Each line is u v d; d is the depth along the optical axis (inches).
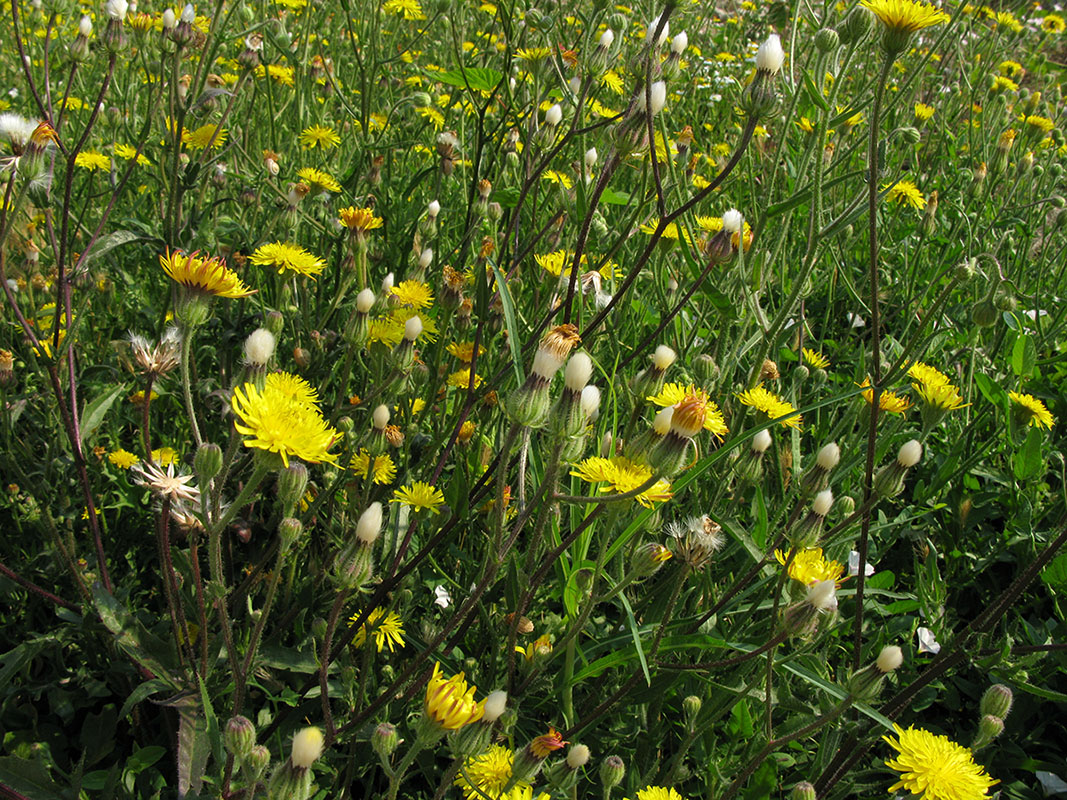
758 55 14.4
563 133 21.7
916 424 24.0
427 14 38.6
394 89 33.4
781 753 16.0
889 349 25.0
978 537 21.4
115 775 14.0
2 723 16.0
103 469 18.9
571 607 15.3
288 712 15.3
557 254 18.5
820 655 17.1
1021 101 44.8
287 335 21.1
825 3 18.6
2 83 36.7
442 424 19.7
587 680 17.0
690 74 38.8
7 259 24.2
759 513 16.9
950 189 34.4
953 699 18.0
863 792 16.6
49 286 22.9
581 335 15.9
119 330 23.1
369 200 25.4
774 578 16.1
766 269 18.3
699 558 14.2
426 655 13.8
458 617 13.8
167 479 13.5
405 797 15.6
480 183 22.2
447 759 16.2
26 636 17.3
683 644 14.3
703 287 16.8
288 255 17.5
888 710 15.7
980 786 13.2
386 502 17.5
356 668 16.3
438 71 23.0
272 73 29.8
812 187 17.0
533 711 16.6
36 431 20.8
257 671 15.3
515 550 16.7
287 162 28.1
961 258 27.2
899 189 26.9
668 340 21.5
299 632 16.0
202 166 19.7
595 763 16.0
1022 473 20.7
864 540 16.2
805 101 24.5
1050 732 18.2
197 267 12.3
